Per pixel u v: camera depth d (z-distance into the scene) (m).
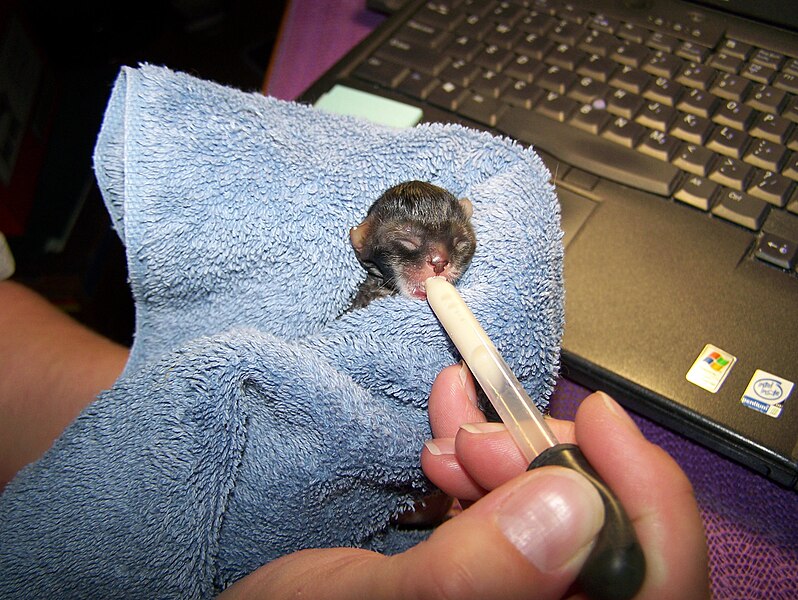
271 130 0.27
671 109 0.34
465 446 0.21
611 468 0.18
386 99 0.35
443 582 0.16
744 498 0.28
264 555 0.24
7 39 0.50
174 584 0.21
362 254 0.29
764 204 0.31
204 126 0.26
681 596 0.16
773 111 0.33
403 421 0.24
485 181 0.28
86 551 0.21
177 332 0.28
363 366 0.23
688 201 0.32
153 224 0.25
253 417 0.23
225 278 0.27
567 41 0.37
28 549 0.21
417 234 0.36
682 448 0.30
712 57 0.35
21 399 0.32
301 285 0.27
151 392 0.22
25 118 0.51
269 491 0.23
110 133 0.26
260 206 0.26
